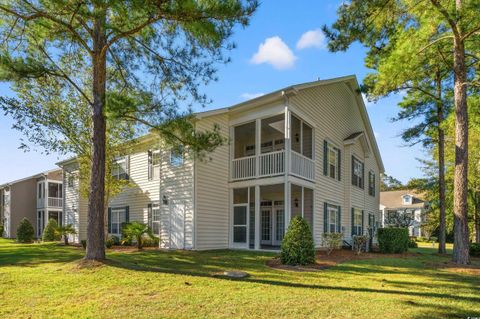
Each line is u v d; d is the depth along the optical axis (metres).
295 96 14.01
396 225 31.17
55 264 9.58
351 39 11.66
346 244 17.03
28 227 22.84
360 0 11.03
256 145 14.36
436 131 17.33
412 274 8.67
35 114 13.01
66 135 14.37
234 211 15.00
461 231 11.14
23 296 5.95
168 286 6.66
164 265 9.35
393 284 7.25
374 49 14.13
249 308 5.26
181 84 9.80
